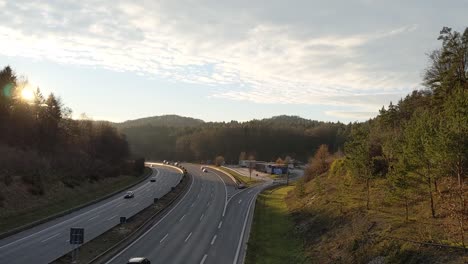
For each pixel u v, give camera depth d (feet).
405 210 135.74
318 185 221.25
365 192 180.75
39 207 194.49
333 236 138.00
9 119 291.99
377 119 321.11
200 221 190.70
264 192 332.39
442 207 115.85
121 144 476.95
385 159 180.55
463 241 87.40
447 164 101.35
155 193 294.25
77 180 276.21
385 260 96.32
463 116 100.37
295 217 195.72
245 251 135.33
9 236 143.64
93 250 124.77
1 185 191.72
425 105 254.47
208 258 124.47
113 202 244.83
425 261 86.89
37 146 300.81
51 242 135.95
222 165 613.52
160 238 150.51
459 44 206.59
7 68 299.58
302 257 127.65
